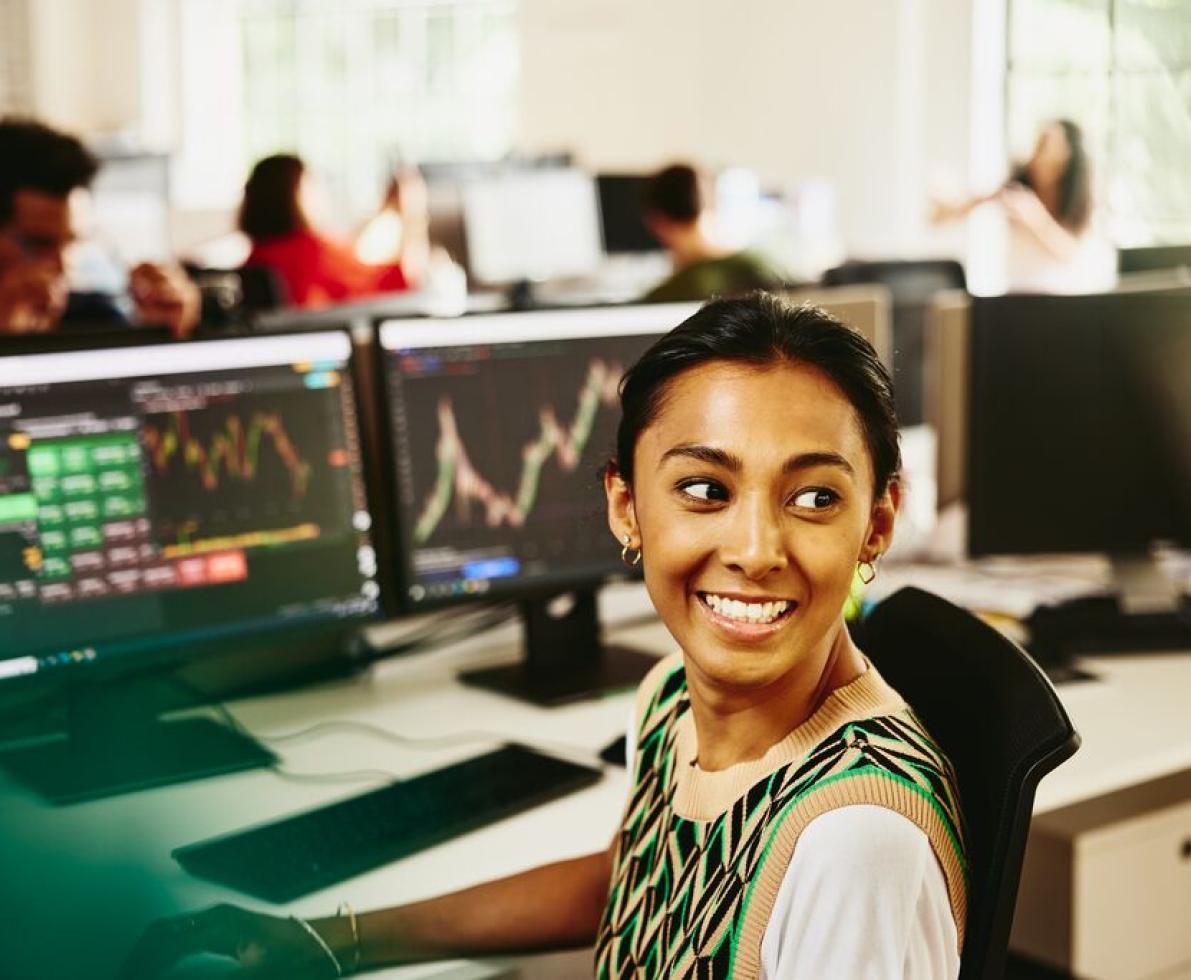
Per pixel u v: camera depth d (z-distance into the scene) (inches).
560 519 73.7
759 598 35.3
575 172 202.5
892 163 247.3
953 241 241.1
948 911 33.7
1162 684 71.2
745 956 34.1
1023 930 73.6
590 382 74.3
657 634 79.7
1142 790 76.3
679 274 138.4
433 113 298.4
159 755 62.3
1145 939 73.9
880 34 245.6
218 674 71.2
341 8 299.3
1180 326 79.0
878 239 250.2
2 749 62.5
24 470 61.4
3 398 60.9
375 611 70.1
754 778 36.6
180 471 64.9
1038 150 200.7
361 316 122.3
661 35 271.3
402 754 62.9
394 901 49.9
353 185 304.2
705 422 35.4
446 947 47.6
